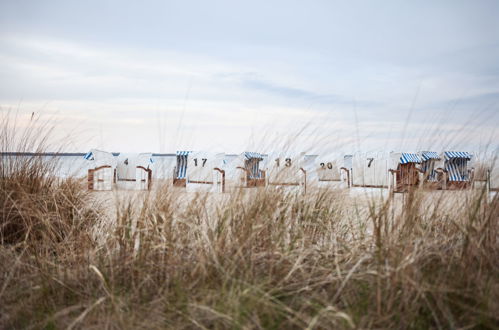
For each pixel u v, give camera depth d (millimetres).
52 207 4336
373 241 3346
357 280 2689
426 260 2729
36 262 3236
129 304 2566
